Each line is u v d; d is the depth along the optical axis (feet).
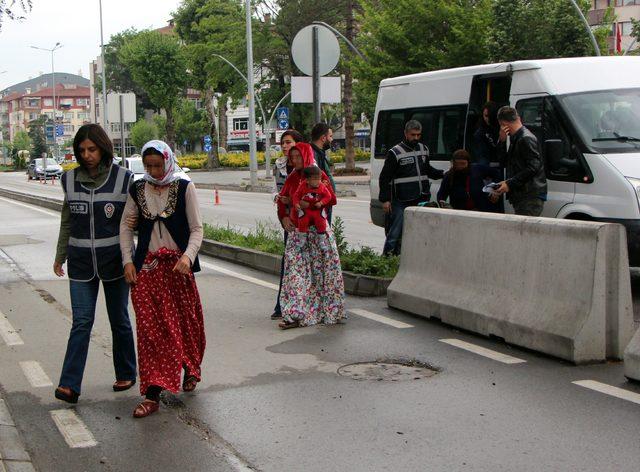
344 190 101.86
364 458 15.55
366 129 323.57
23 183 194.90
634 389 19.48
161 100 252.42
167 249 18.76
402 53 116.06
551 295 22.71
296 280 26.86
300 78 36.96
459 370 21.40
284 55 184.96
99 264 19.24
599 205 30.22
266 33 182.80
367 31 124.36
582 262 21.84
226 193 122.21
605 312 21.76
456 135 37.35
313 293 27.17
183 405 19.10
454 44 108.47
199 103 417.90
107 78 367.66
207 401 19.35
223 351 24.08
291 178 27.27
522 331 23.00
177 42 258.16
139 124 354.95
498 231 24.68
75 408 19.06
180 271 18.39
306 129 199.93
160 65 249.14
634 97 32.50
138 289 18.65
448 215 26.99
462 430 16.92
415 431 16.93
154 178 18.67
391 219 34.60
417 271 28.53
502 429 16.92
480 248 25.39
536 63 33.22
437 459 15.38
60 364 23.08
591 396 18.98
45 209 87.71
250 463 15.47
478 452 15.67
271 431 17.20
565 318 21.97
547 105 32.30
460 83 37.35
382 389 19.93
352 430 17.10
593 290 21.53
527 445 15.97
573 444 15.97
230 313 29.63
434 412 18.11
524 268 23.66
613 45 212.23
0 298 33.86
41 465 15.64
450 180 33.24
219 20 202.90
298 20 169.17
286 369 21.97
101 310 30.50
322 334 25.81
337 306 27.09
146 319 18.51
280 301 27.55
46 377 21.76
